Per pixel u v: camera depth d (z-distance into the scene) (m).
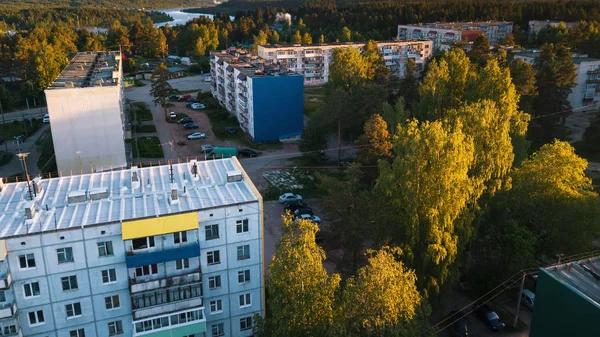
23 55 146.00
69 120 71.69
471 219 44.62
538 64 106.50
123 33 195.12
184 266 39.00
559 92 100.25
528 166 53.47
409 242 44.12
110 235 36.44
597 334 28.81
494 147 48.25
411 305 29.81
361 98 92.25
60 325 37.34
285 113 101.12
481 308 48.28
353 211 46.72
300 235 31.94
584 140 96.25
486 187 49.28
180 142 98.81
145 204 39.84
